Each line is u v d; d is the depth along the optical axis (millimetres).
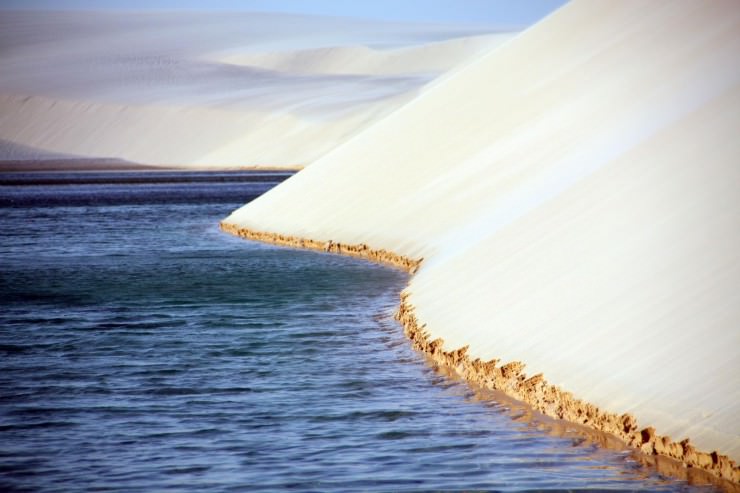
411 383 50969
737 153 53125
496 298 55219
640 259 47969
